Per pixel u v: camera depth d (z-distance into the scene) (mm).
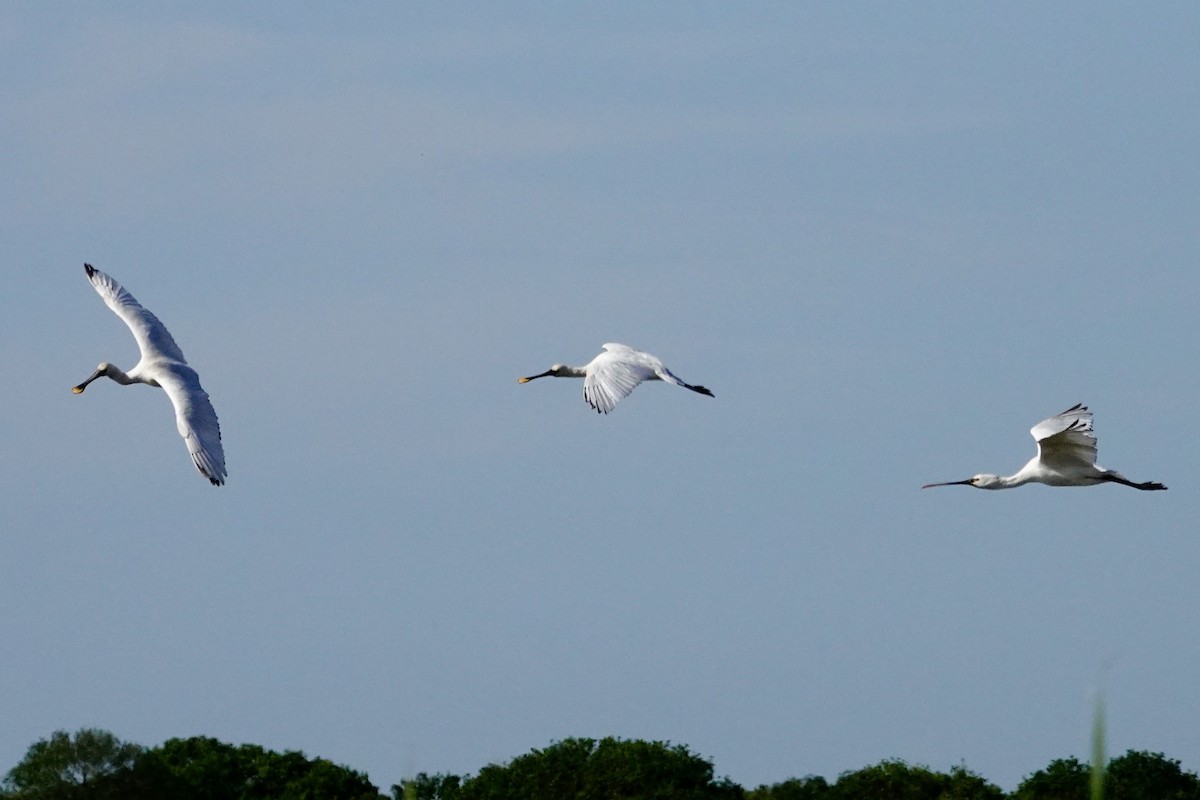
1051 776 75625
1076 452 43812
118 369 44250
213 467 39188
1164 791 74375
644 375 42094
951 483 45219
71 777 75625
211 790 80625
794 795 78938
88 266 44656
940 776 77688
